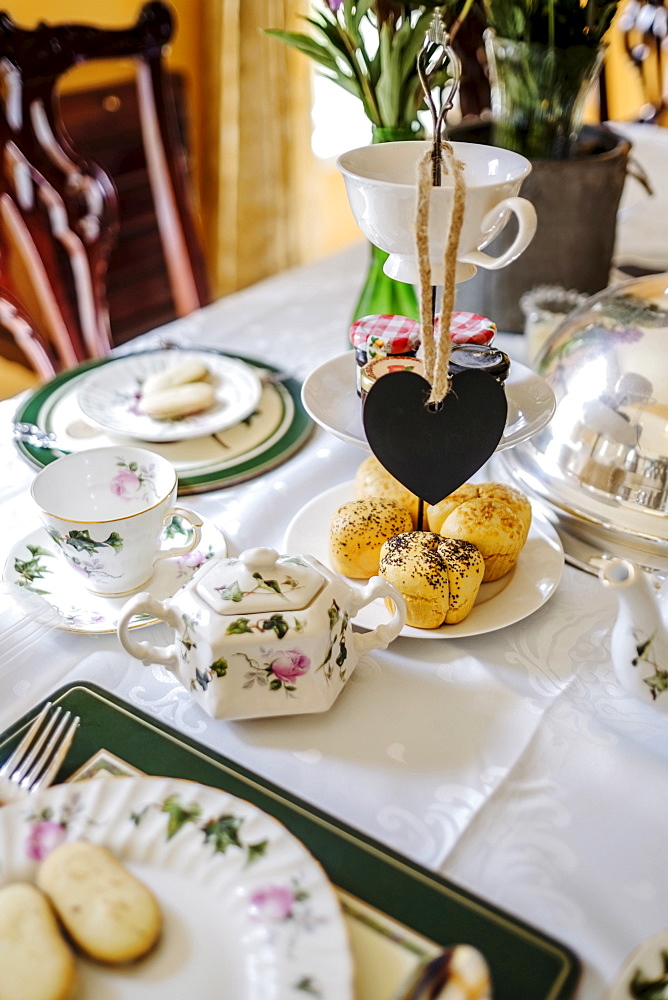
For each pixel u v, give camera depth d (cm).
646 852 43
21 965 34
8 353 126
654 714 51
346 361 68
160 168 130
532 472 67
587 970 38
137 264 148
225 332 96
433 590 53
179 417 78
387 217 51
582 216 85
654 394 62
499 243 85
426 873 41
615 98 202
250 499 69
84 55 113
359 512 58
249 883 38
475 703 51
